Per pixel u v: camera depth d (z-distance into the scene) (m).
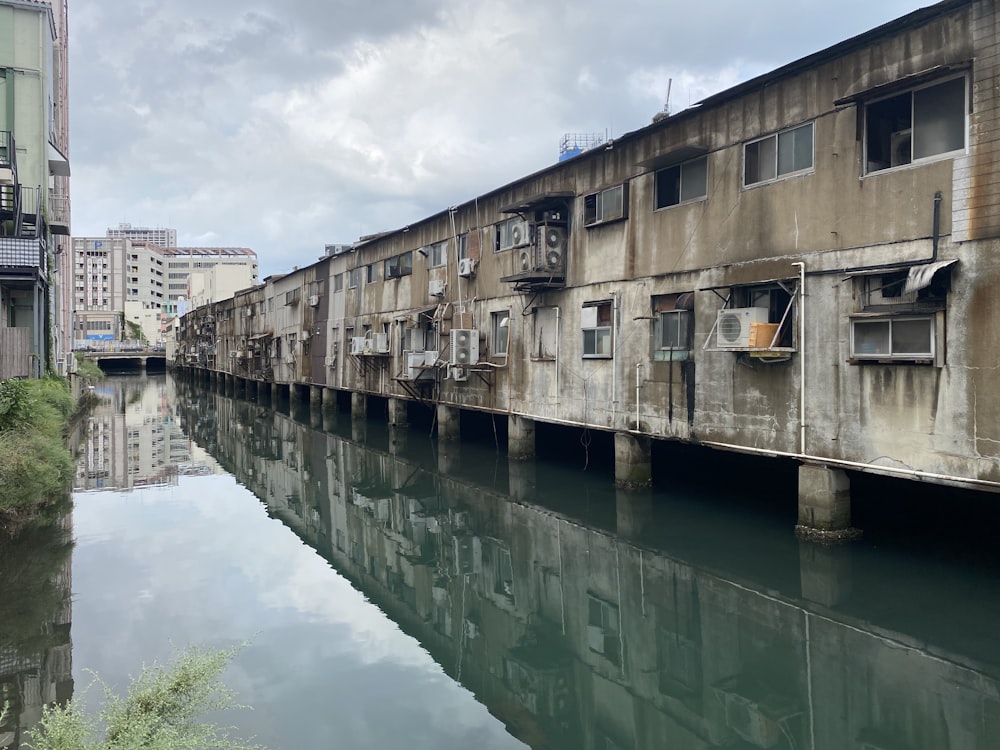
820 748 5.91
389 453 20.67
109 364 82.81
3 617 8.25
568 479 15.90
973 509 10.21
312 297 32.56
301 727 6.03
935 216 8.39
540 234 15.25
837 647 7.64
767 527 11.48
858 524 10.80
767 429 10.54
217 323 55.03
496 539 12.23
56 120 31.03
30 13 22.34
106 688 5.24
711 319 11.55
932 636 7.63
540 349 16.39
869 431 9.12
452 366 19.17
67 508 13.87
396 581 10.22
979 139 7.99
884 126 9.16
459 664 7.46
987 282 7.92
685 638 8.21
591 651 8.02
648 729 6.36
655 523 12.17
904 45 8.81
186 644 7.56
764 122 10.64
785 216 10.29
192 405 38.88
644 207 13.08
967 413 8.09
